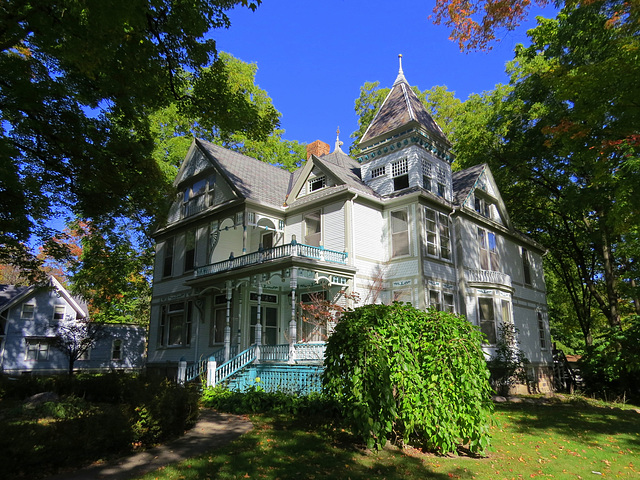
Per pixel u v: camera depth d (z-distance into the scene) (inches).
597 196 695.1
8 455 234.4
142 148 538.9
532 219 1201.4
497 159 1088.2
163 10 402.0
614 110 435.2
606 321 1333.7
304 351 598.5
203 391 569.0
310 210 777.6
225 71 498.0
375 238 746.2
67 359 1230.9
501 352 741.9
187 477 244.5
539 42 892.6
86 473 251.6
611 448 335.9
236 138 1227.2
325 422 403.2
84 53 332.5
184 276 898.7
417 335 313.6
